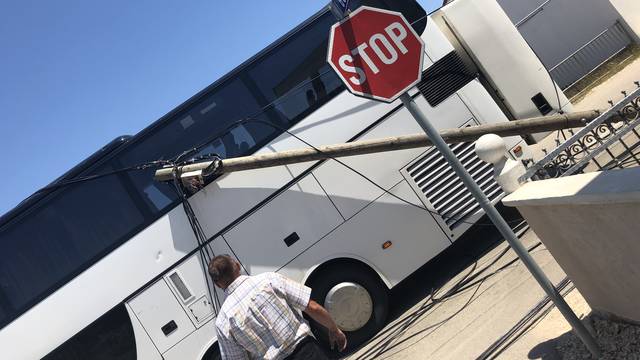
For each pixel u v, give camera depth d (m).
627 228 3.75
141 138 8.80
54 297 8.38
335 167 8.79
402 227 8.75
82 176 8.72
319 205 8.69
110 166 8.74
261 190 8.67
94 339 8.32
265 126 8.91
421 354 6.94
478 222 9.48
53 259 8.48
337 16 4.76
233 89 9.08
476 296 7.67
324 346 8.58
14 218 8.59
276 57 9.23
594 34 23.50
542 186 4.56
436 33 9.36
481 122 9.11
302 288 4.66
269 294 4.57
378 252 8.66
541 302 5.89
